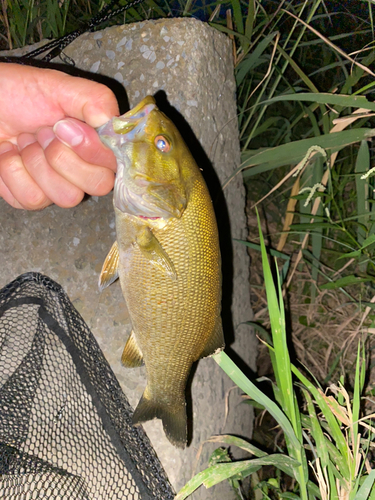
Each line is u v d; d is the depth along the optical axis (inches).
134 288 14.6
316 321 28.4
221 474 15.9
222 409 21.1
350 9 28.5
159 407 15.7
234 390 22.3
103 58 18.9
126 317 19.5
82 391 17.6
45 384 17.9
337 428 16.7
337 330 25.9
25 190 15.5
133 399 19.2
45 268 19.9
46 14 24.1
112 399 17.1
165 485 16.4
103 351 19.5
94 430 17.1
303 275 29.8
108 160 14.5
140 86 18.6
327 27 30.4
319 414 20.5
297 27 29.6
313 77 32.8
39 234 20.0
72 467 17.0
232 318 21.9
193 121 18.4
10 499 15.3
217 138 20.0
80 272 19.8
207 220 14.2
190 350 14.9
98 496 16.4
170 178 14.0
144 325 14.7
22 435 16.9
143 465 16.3
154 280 14.2
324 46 30.0
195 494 18.9
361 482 16.5
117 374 19.4
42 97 14.8
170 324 14.5
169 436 15.5
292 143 19.8
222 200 20.7
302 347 27.3
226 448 20.2
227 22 23.5
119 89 18.8
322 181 23.2
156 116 14.1
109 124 14.1
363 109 19.9
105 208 19.7
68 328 18.0
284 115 32.5
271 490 21.2
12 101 14.9
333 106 24.3
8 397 17.2
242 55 22.8
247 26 22.5
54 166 14.2
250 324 22.7
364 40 29.7
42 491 15.8
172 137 14.1
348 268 28.5
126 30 18.7
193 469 19.0
